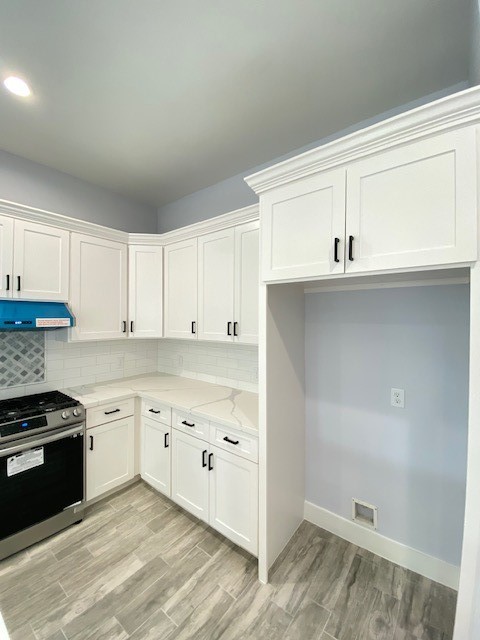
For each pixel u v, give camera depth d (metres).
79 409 2.10
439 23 1.24
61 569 1.72
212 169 2.47
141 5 1.16
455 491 1.60
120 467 2.40
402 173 1.16
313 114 1.82
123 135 2.02
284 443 1.83
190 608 1.50
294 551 1.86
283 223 1.51
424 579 1.66
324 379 2.04
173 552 1.86
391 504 1.80
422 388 1.68
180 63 1.43
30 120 1.85
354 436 1.92
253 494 1.71
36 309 2.04
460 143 1.04
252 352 2.47
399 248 1.16
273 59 1.41
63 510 2.04
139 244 2.68
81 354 2.66
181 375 3.06
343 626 1.41
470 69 1.39
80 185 2.63
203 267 2.33
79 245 2.31
